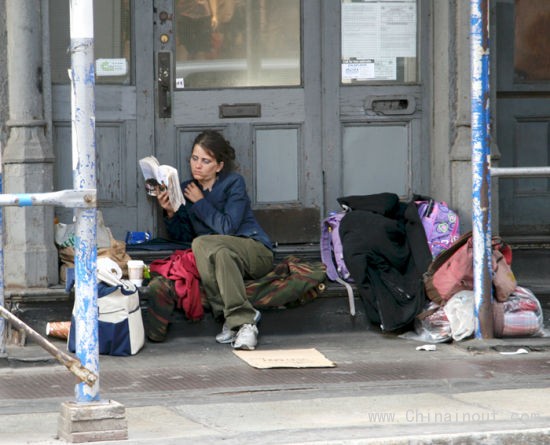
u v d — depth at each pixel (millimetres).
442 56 17969
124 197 17812
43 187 16312
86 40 10875
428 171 18547
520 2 19344
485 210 15750
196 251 16297
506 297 16359
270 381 14109
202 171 17203
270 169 18234
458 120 17812
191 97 17969
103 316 15523
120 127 17781
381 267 16859
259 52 18234
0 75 16344
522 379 14211
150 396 13328
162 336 16297
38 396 13312
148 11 17781
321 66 18281
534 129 19531
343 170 18422
